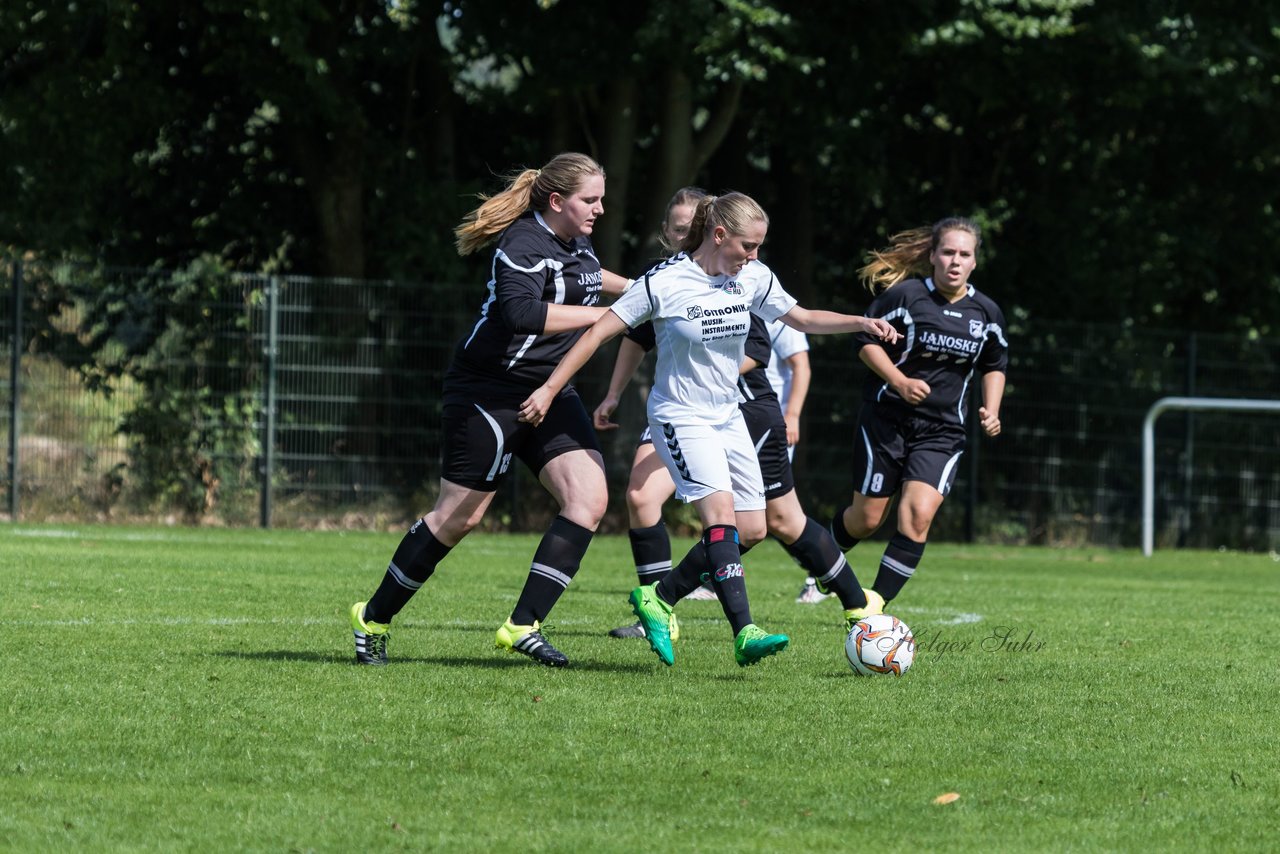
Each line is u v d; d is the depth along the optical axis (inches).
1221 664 961.5
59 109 2444.6
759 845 499.2
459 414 825.5
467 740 645.3
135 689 747.4
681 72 2396.7
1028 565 2158.0
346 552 1857.8
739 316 837.2
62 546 1758.1
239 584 1328.7
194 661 844.0
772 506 923.4
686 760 617.9
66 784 561.3
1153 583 1811.0
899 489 1143.0
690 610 1261.1
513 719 692.1
